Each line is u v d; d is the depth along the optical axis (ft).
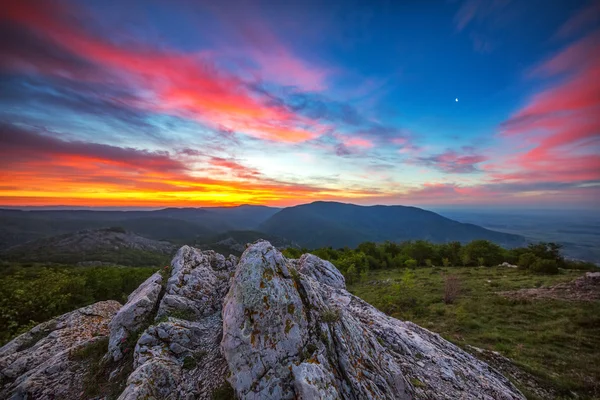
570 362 65.98
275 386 28.81
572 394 54.54
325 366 31.32
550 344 75.72
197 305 55.21
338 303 53.62
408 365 42.39
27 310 90.12
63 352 47.03
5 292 94.58
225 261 76.28
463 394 39.22
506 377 56.39
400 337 49.19
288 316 33.83
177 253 70.95
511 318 95.04
